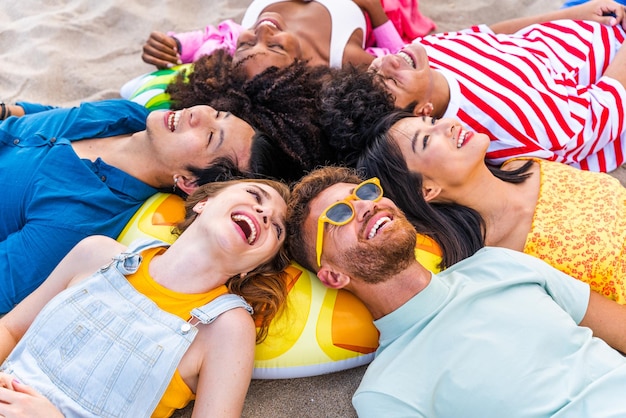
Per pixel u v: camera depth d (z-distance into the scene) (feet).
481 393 4.80
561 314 5.15
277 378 5.61
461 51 7.23
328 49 7.72
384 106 6.48
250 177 6.28
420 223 6.18
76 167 6.13
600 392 4.69
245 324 5.01
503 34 8.25
